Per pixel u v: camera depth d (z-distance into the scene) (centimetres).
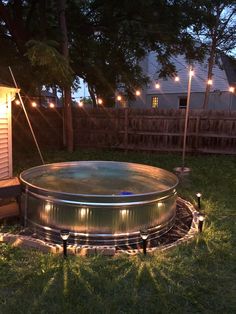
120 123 957
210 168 718
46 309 214
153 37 977
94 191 377
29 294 230
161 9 940
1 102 474
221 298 235
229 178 636
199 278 260
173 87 1677
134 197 316
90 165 516
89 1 1030
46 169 471
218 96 1561
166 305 223
